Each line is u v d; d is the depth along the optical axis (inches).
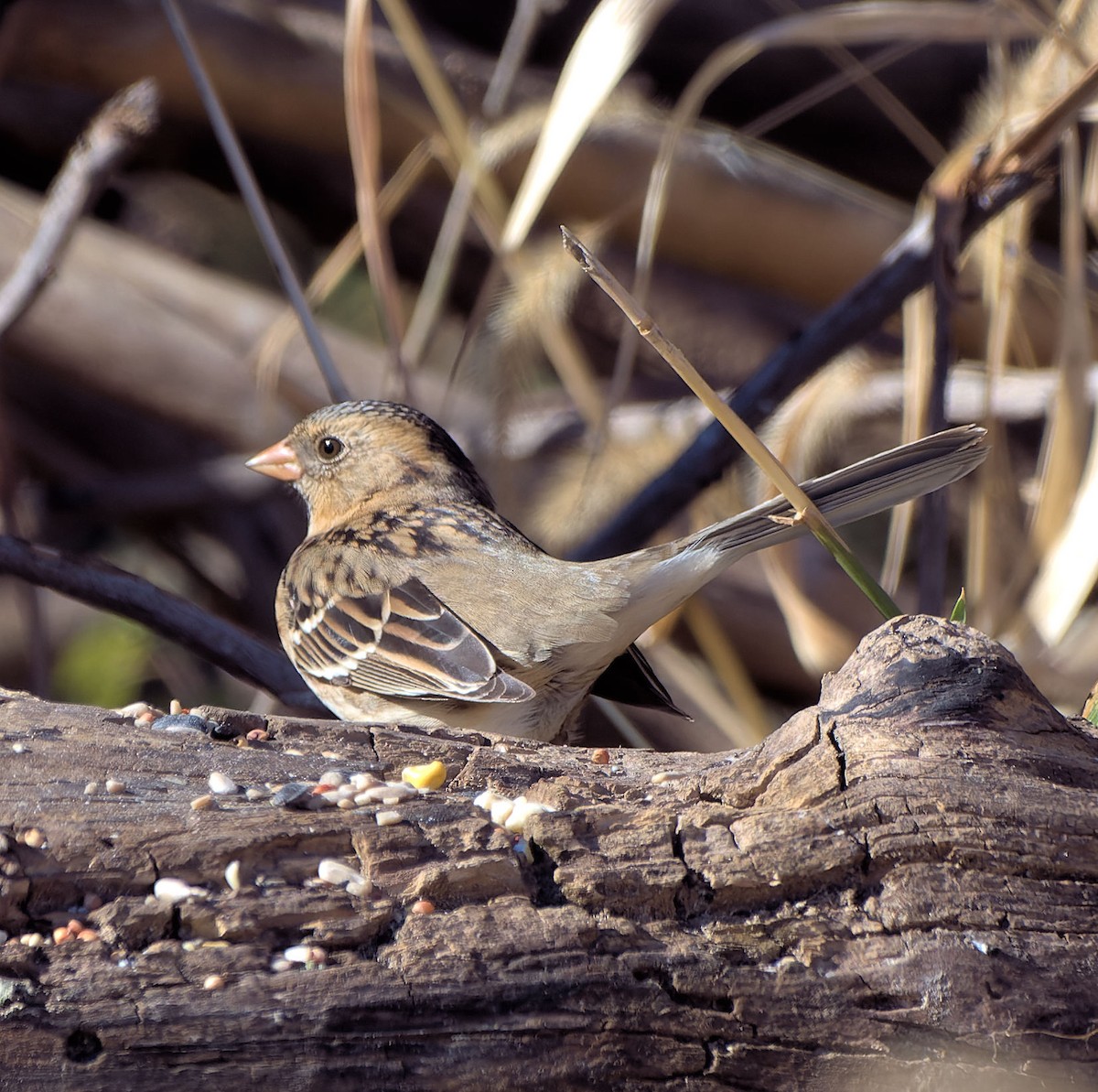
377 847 160.9
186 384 422.3
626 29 267.0
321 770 176.2
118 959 150.4
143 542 484.1
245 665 290.0
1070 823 163.9
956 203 277.6
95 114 444.1
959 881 161.5
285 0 406.6
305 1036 149.6
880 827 163.9
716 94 470.6
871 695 175.8
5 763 165.8
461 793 175.6
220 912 153.9
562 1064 153.5
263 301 431.2
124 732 176.2
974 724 171.9
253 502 442.6
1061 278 335.9
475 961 154.6
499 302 293.0
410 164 338.3
